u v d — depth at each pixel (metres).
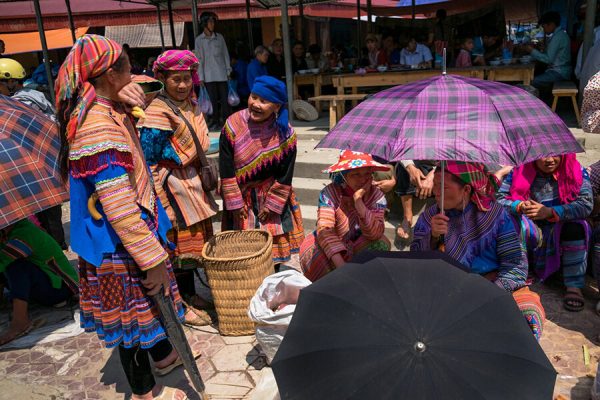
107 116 2.17
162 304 2.39
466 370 1.40
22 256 3.58
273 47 9.81
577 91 6.03
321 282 1.74
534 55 7.60
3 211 2.87
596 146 5.45
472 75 7.14
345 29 17.53
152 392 2.67
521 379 1.45
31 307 4.13
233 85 9.85
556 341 3.21
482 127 1.96
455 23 10.22
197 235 3.55
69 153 2.15
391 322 1.50
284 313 2.59
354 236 3.26
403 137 1.98
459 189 2.54
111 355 3.36
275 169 3.57
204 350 3.30
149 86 2.97
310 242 3.34
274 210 3.60
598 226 3.55
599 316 3.47
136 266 2.36
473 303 1.58
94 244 2.26
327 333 1.54
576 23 10.24
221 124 8.81
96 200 2.22
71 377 3.13
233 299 3.35
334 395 1.40
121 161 2.15
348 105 9.68
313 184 5.74
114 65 2.14
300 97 10.55
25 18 13.71
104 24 14.03
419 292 1.60
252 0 13.79
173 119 3.29
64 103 2.16
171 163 3.39
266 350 2.72
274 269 3.90
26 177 2.99
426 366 1.40
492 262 2.68
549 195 3.56
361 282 1.66
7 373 3.19
